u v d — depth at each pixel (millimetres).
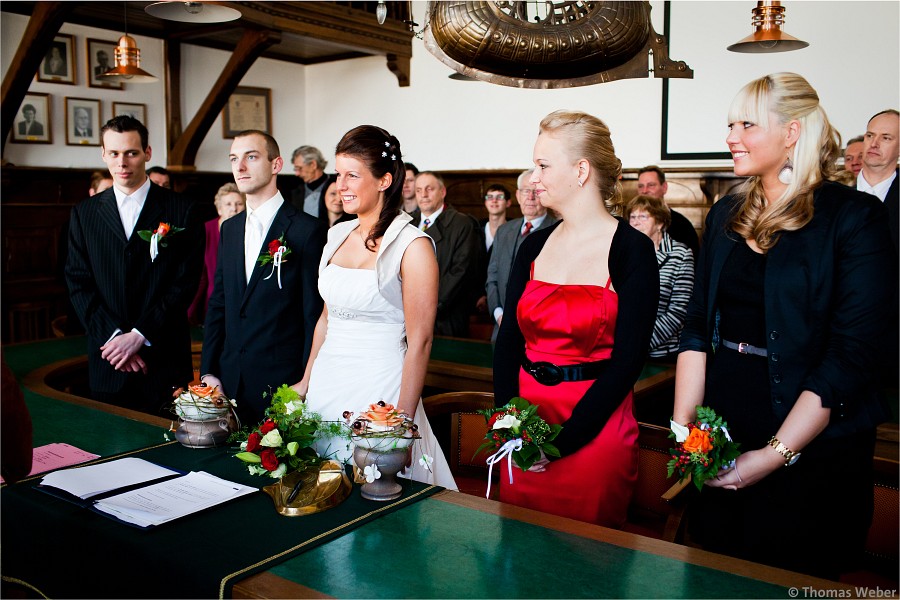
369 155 2324
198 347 4488
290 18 7641
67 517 1759
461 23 1883
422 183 5488
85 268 3502
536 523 1758
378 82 9500
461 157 9039
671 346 4012
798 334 1805
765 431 1853
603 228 2105
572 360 2084
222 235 3207
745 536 1891
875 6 6590
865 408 1797
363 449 1865
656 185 5805
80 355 4016
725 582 1477
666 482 2447
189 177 8320
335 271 2461
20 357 3959
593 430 2004
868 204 1757
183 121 8602
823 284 1773
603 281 2053
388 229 2363
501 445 1973
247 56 7602
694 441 1729
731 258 1937
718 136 7391
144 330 3395
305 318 3029
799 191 1796
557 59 1887
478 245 5551
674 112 7578
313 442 1924
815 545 1817
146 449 2268
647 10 1923
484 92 8789
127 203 3520
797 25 6926
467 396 3096
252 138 3014
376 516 1784
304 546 1612
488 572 1512
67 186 7648
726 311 1950
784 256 1810
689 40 7414
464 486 3852
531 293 2148
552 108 8359
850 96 6781
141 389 3455
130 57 5785
